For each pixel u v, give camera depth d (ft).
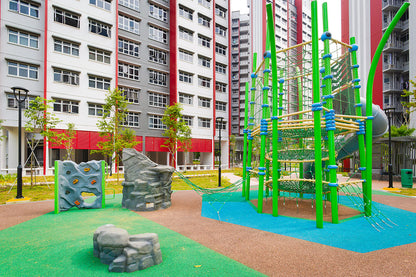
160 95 111.55
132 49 103.30
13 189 46.93
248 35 201.98
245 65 200.23
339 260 14.69
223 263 14.11
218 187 53.52
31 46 78.64
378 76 115.65
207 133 123.95
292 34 209.67
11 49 75.20
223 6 137.90
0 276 12.46
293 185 30.48
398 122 113.19
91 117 87.86
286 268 13.55
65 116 82.43
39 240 17.99
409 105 60.80
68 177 29.50
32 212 28.22
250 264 14.02
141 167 30.19
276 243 17.58
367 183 26.61
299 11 214.07
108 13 94.12
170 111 86.69
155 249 13.99
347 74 29.45
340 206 30.96
